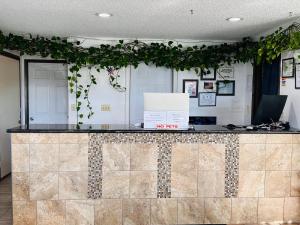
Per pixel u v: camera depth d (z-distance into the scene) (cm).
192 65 480
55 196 303
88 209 307
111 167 306
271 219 325
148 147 309
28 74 527
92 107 486
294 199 326
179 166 312
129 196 310
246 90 496
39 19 361
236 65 495
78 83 480
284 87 385
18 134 295
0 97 445
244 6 301
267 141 319
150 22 371
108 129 305
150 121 314
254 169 319
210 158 315
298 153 323
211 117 497
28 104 530
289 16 337
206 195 317
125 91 490
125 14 336
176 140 311
